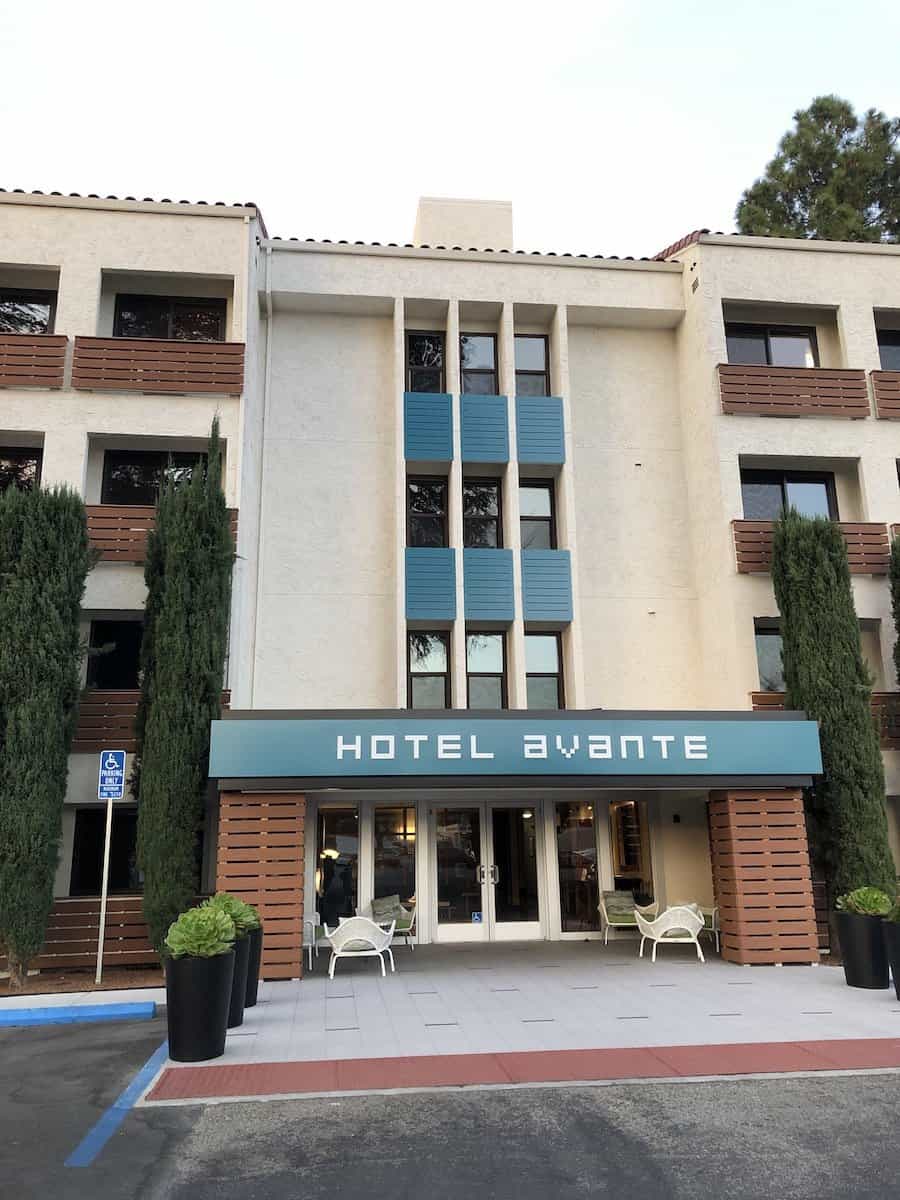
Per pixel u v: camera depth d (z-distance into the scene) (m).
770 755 12.66
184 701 12.45
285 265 16.58
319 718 11.95
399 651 15.16
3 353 14.55
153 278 15.71
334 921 14.55
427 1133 5.70
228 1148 5.47
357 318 17.25
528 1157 5.29
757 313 17.50
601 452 17.27
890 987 10.46
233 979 8.72
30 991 11.04
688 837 15.25
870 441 16.52
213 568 13.20
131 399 14.80
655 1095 6.44
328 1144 5.52
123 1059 7.70
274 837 11.77
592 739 12.31
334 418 16.70
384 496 16.47
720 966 12.16
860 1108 6.11
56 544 12.37
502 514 16.70
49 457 14.40
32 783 11.56
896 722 15.20
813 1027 8.42
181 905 11.81
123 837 14.15
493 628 16.12
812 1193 4.74
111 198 15.51
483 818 15.12
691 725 12.59
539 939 14.84
